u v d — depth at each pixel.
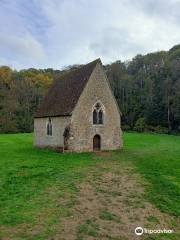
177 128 78.44
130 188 17.77
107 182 19.09
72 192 16.52
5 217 12.43
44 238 10.62
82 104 33.84
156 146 41.66
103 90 35.69
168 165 25.09
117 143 36.62
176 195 16.61
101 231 11.55
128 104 95.81
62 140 34.34
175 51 118.50
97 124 35.06
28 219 12.30
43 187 17.28
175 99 79.62
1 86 98.00
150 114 85.12
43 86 102.88
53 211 13.39
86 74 35.75
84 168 23.59
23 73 107.81
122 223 12.50
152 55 126.06
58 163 25.52
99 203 14.87
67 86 39.22
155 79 95.69
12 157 29.08
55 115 35.62
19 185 17.53
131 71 125.19
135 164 25.86
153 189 17.61
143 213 13.76
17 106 94.50
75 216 12.95
